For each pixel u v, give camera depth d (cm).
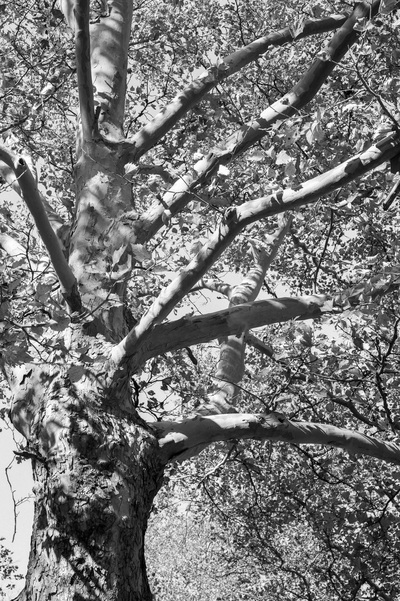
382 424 625
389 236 712
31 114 662
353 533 741
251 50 632
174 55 882
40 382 511
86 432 479
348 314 451
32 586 459
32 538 480
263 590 1062
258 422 535
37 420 496
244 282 676
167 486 942
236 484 933
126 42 690
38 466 490
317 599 953
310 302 511
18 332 427
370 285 450
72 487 466
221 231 437
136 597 462
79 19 520
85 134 607
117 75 662
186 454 527
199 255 443
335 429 555
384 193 491
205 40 896
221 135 757
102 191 585
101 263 554
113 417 494
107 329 530
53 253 464
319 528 786
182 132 706
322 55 467
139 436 500
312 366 524
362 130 487
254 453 904
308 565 922
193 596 1738
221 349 648
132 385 593
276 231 505
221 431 529
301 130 424
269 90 852
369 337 667
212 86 637
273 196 428
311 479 834
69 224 605
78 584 446
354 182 498
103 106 636
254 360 855
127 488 477
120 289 554
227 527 948
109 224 571
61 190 799
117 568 455
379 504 763
